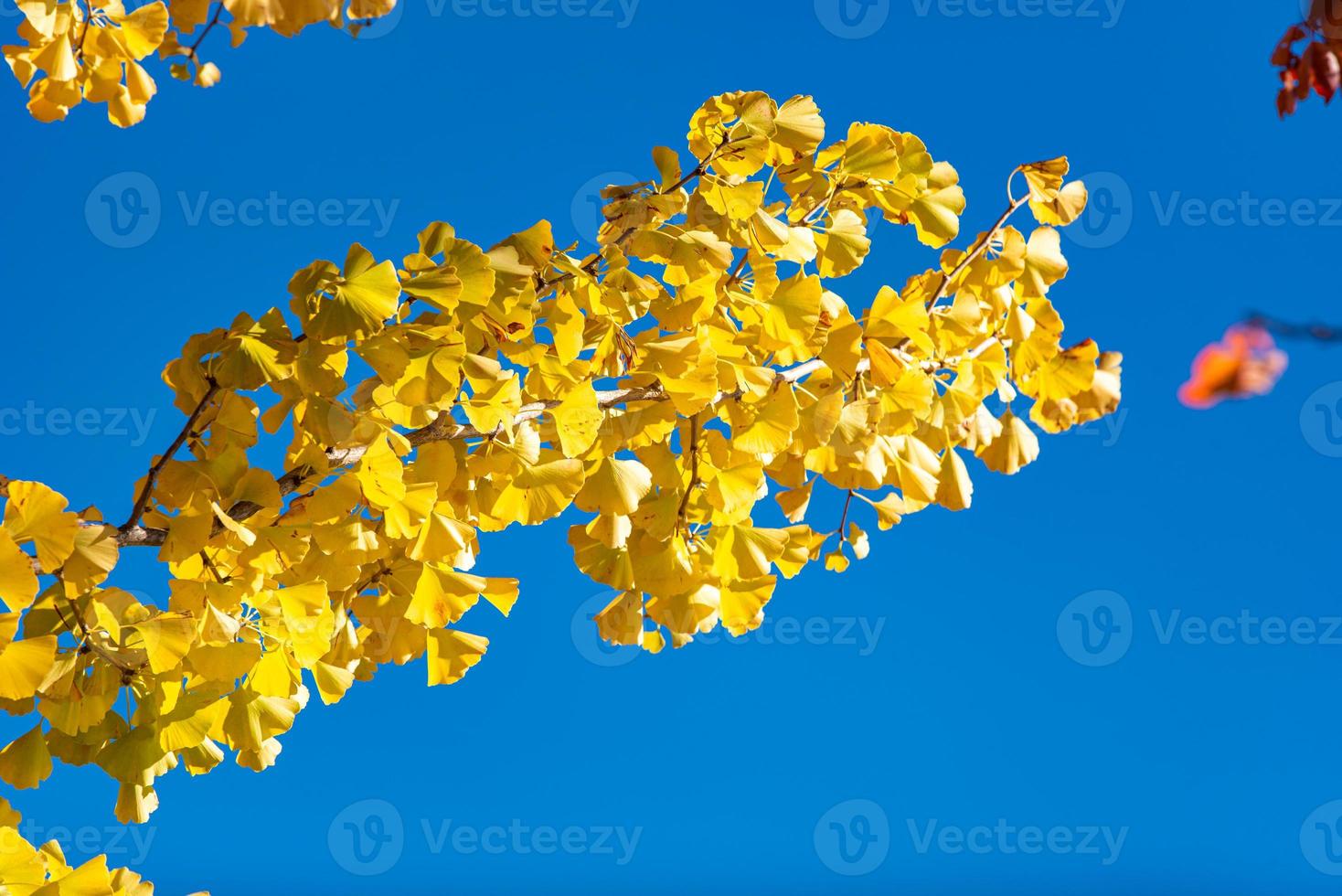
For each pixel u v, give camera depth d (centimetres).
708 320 260
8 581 226
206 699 243
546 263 257
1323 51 228
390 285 241
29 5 241
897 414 262
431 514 251
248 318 243
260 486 244
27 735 242
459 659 258
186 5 234
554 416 254
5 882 233
